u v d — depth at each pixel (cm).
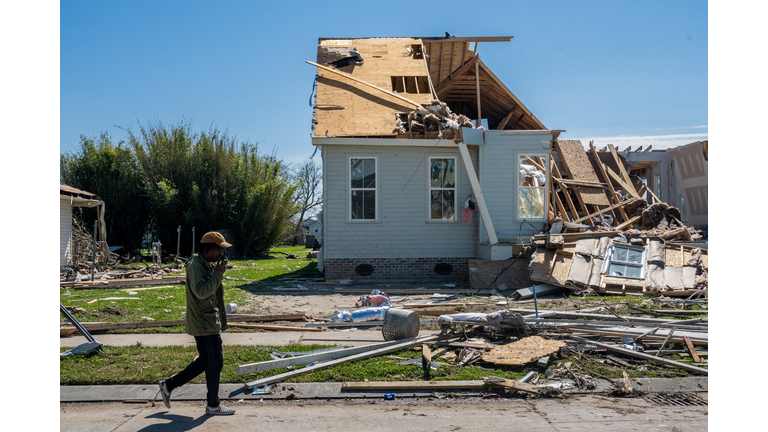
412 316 739
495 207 1514
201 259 491
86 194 2041
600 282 1163
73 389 560
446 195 1534
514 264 1348
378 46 1945
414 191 1521
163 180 2730
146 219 2855
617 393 548
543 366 620
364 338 783
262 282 1523
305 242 4416
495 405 520
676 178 2170
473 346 695
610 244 1244
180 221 2777
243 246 2892
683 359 652
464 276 1523
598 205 1628
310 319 936
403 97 1597
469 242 1530
